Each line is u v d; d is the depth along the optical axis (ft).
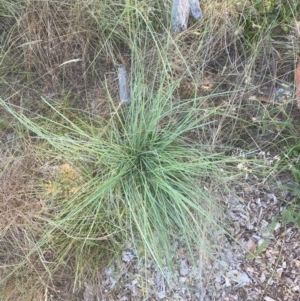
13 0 3.59
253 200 3.22
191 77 3.25
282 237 3.15
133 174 3.17
